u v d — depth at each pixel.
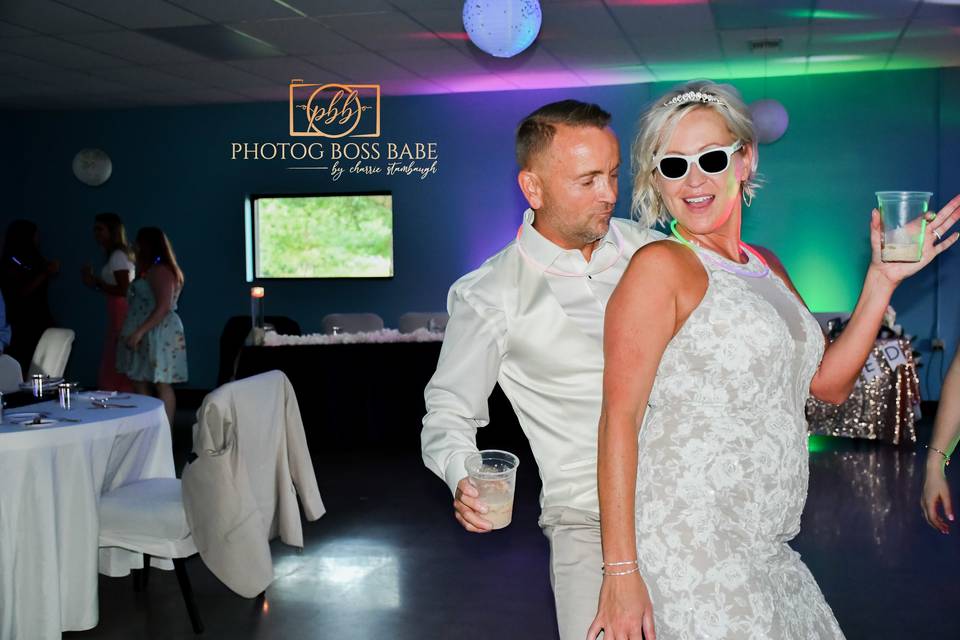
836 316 7.43
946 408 2.05
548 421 1.94
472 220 9.23
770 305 1.51
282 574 4.12
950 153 8.14
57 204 10.07
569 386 1.90
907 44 7.04
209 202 9.73
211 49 6.92
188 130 9.71
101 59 7.28
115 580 4.09
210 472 3.26
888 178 8.30
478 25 5.13
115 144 9.90
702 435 1.49
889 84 8.23
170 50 6.96
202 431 3.25
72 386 4.09
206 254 9.77
